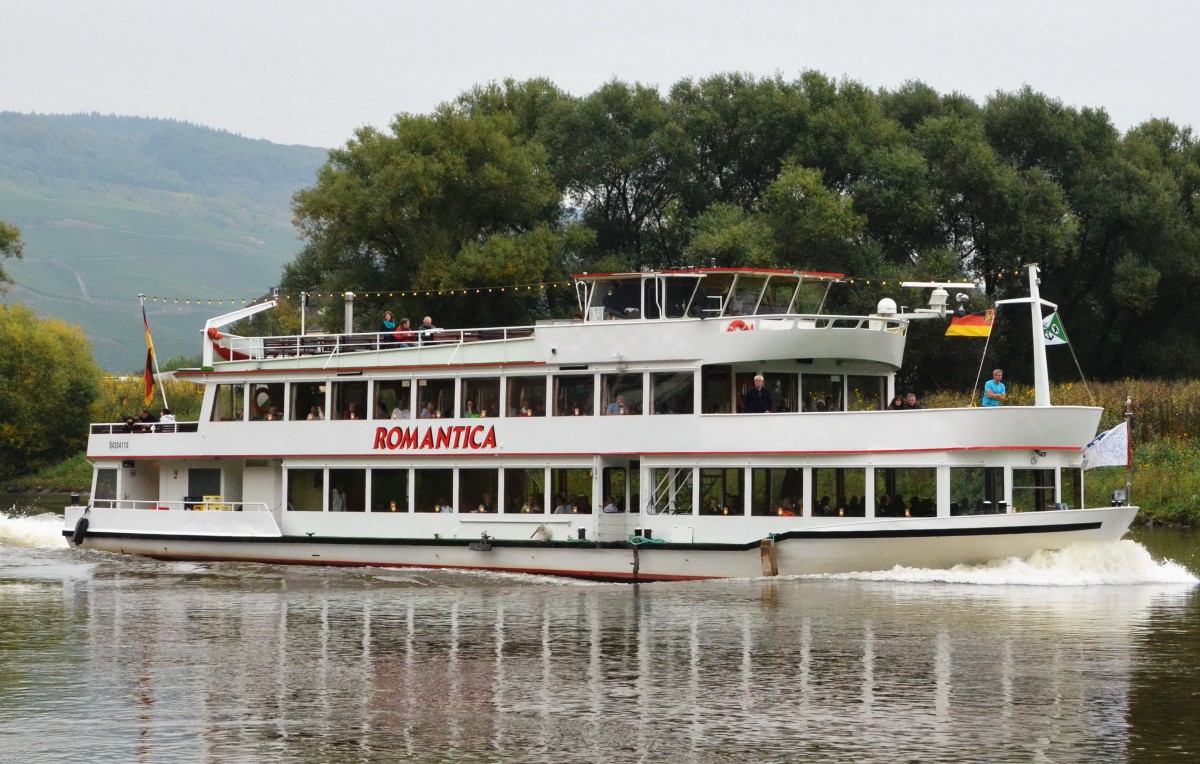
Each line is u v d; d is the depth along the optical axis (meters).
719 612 51.66
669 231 132.00
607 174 129.75
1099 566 58.16
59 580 64.19
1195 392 102.56
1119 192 129.25
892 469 58.06
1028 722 35.56
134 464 75.75
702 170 133.12
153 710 37.84
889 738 34.22
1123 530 58.38
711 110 129.88
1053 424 56.69
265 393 71.31
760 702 37.84
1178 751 32.91
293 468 70.44
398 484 67.75
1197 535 82.56
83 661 44.28
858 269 118.38
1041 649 44.31
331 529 68.94
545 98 138.25
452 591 59.22
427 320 69.00
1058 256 126.75
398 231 122.38
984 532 56.84
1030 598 54.00
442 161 121.00
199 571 67.38
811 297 64.94
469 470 66.12
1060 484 57.69
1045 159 136.88
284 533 70.25
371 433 68.00
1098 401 102.19
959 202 127.69
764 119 128.25
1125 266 127.75
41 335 152.38
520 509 64.88
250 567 68.81
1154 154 138.50
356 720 36.59
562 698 38.59
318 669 42.75
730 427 60.31
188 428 75.19
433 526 66.56
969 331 62.47
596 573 62.75
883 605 52.62
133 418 76.19
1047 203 126.56
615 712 36.97
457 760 33.03
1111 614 50.69
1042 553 57.81
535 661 43.44
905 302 116.62
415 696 39.09
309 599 57.25
